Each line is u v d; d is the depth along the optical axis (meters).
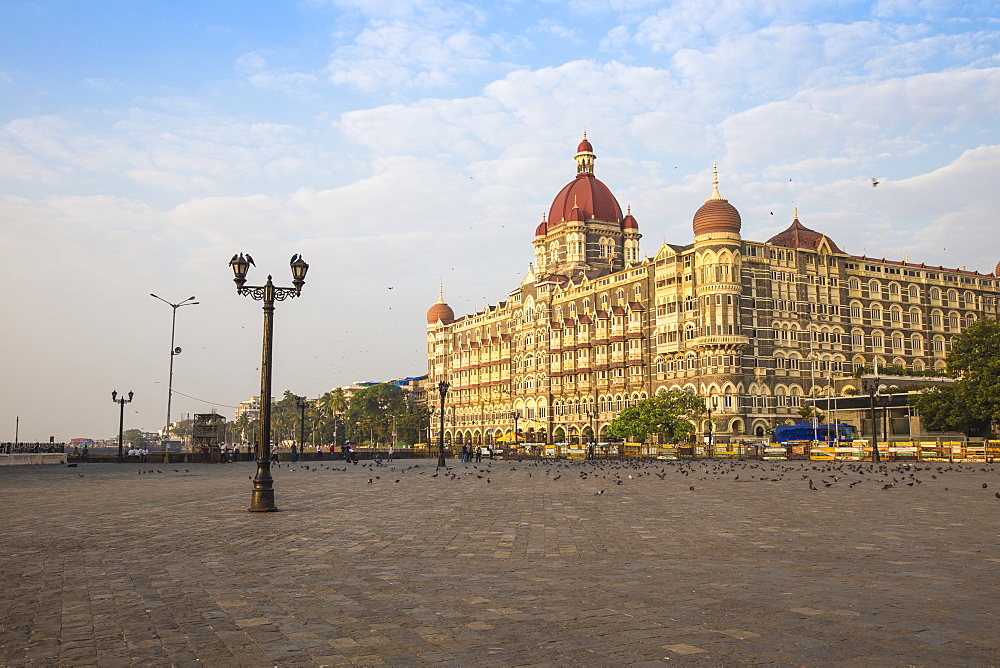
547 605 10.83
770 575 12.95
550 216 153.50
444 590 11.98
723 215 108.31
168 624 10.07
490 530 19.69
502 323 160.75
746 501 27.81
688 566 13.98
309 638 9.30
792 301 112.62
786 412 109.56
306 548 16.69
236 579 13.06
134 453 86.12
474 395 166.12
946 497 28.77
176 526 20.84
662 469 56.59
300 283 27.55
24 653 8.88
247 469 62.28
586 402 133.12
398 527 20.45
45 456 76.19
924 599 10.94
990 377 78.19
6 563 14.84
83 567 14.36
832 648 8.55
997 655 8.26
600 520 21.86
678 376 113.31
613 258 147.75
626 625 9.66
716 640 8.90
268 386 25.83
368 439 195.75
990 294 132.62
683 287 113.62
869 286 120.56
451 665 8.20
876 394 92.62
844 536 17.94
